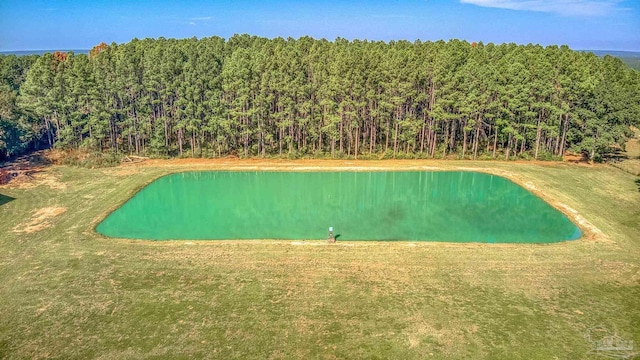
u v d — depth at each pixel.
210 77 53.44
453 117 52.78
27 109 53.12
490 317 22.16
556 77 51.72
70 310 22.44
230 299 23.53
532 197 41.53
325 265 27.27
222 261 27.77
